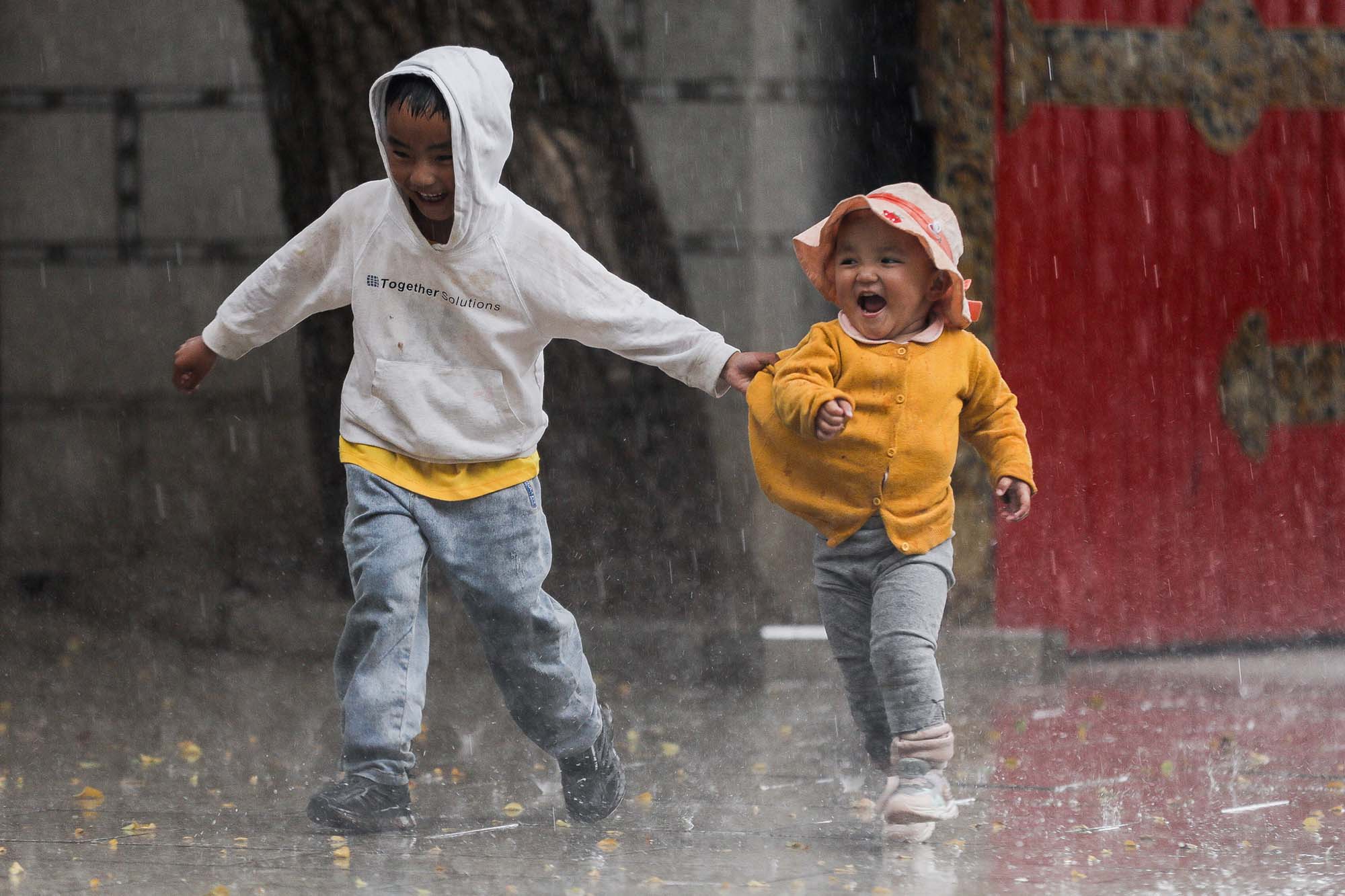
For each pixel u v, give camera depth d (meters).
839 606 15.12
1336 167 32.03
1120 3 30.91
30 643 30.88
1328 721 22.77
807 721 22.69
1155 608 31.38
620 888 11.80
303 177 29.70
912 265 14.77
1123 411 31.14
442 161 13.90
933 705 14.11
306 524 37.97
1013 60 30.34
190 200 38.28
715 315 32.59
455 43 28.69
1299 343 32.03
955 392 14.98
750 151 32.34
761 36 32.22
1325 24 31.86
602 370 29.58
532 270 14.36
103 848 13.49
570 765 15.11
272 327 15.38
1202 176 31.41
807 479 14.88
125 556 38.50
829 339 14.93
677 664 27.45
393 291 14.45
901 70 31.64
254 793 16.78
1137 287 31.14
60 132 38.59
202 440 38.50
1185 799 16.38
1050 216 30.62
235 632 30.48
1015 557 30.73
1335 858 13.12
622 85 30.02
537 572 14.83
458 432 14.47
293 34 29.14
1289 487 32.09
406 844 13.73
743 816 15.42
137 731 21.44
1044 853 13.37
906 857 13.17
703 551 29.78
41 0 38.44
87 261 38.72
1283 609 32.09
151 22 38.06
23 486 39.12
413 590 14.49
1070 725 22.45
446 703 24.23
